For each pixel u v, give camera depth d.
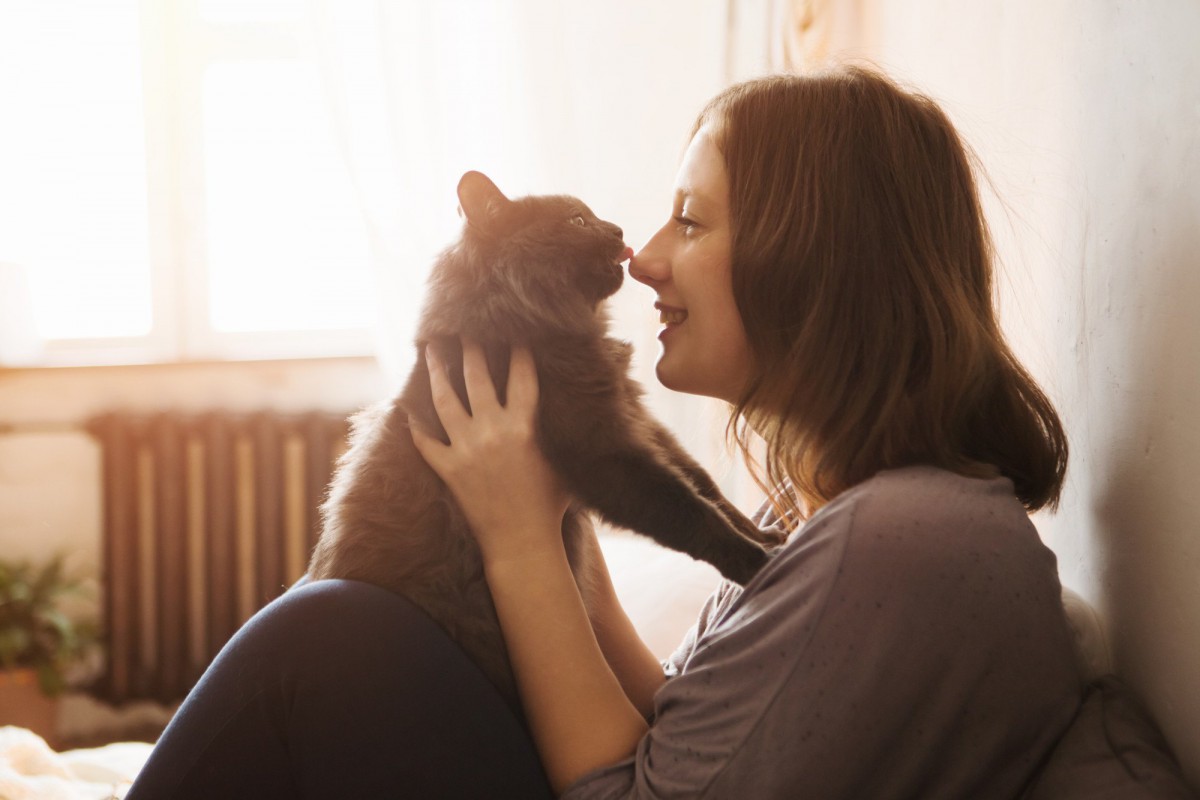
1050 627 0.87
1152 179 0.98
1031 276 1.38
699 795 0.84
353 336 3.39
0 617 2.90
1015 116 1.45
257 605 3.15
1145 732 0.90
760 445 2.32
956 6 1.79
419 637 1.06
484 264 1.35
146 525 3.18
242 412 3.24
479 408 1.17
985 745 0.86
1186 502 0.91
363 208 2.82
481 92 2.80
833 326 1.00
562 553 1.12
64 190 3.34
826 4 2.66
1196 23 0.88
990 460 1.01
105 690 3.11
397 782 0.99
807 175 1.03
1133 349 1.03
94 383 3.27
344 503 1.27
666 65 2.80
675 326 1.17
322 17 2.78
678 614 1.68
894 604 0.82
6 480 3.25
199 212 3.37
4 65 3.28
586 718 1.01
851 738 0.81
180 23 3.31
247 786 1.02
